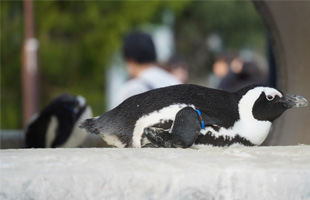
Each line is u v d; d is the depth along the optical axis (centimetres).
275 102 429
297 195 313
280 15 634
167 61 967
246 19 2467
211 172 311
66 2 1764
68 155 346
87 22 1784
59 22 1755
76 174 304
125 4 1762
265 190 311
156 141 398
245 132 425
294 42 627
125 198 305
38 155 346
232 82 967
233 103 430
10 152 359
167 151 362
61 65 1811
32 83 1460
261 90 430
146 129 400
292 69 640
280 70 657
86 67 1864
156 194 306
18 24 1767
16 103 1795
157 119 412
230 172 312
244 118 427
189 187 307
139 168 316
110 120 422
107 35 1773
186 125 395
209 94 426
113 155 347
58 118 714
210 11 2439
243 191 311
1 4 1766
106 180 304
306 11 594
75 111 716
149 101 418
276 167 319
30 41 1466
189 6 2411
